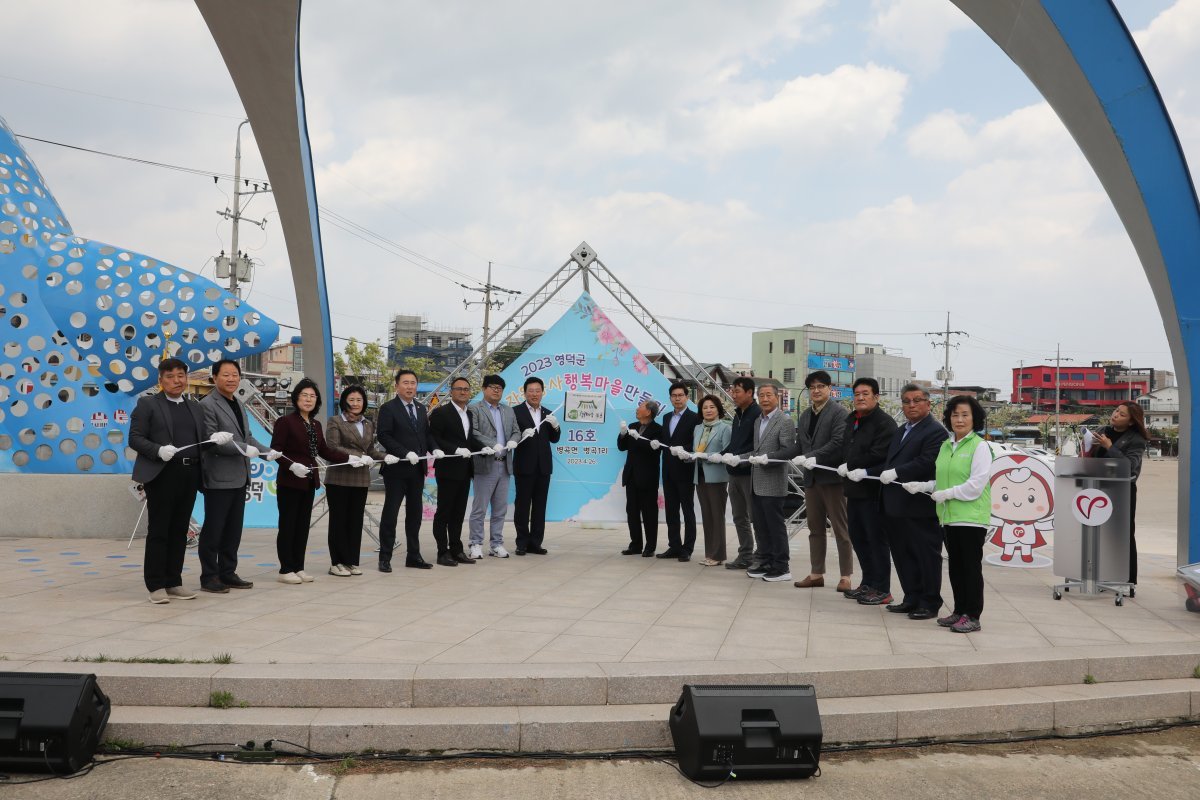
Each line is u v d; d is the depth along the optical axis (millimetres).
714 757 3990
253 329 10203
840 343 82438
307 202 9984
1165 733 4883
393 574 8016
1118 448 7711
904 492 6438
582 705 4566
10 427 9961
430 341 75750
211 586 6797
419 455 8305
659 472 9438
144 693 4391
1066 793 4043
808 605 6852
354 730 4188
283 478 7309
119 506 9953
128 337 9977
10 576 7418
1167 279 7512
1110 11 7012
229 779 3898
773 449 8000
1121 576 7410
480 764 4152
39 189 10484
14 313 9930
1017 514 9625
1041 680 5156
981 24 7504
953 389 93438
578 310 10805
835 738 4523
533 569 8477
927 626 6156
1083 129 7625
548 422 9555
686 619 6180
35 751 3824
